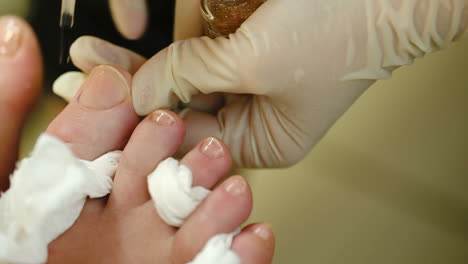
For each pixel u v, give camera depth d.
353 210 0.35
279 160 0.29
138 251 0.27
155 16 0.30
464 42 0.34
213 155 0.27
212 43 0.27
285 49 0.26
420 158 0.35
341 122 0.35
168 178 0.26
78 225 0.27
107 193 0.27
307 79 0.27
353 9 0.26
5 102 0.28
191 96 0.29
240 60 0.26
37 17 0.28
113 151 0.28
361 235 0.34
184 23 0.30
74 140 0.27
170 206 0.26
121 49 0.29
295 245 0.34
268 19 0.26
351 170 0.35
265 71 0.26
